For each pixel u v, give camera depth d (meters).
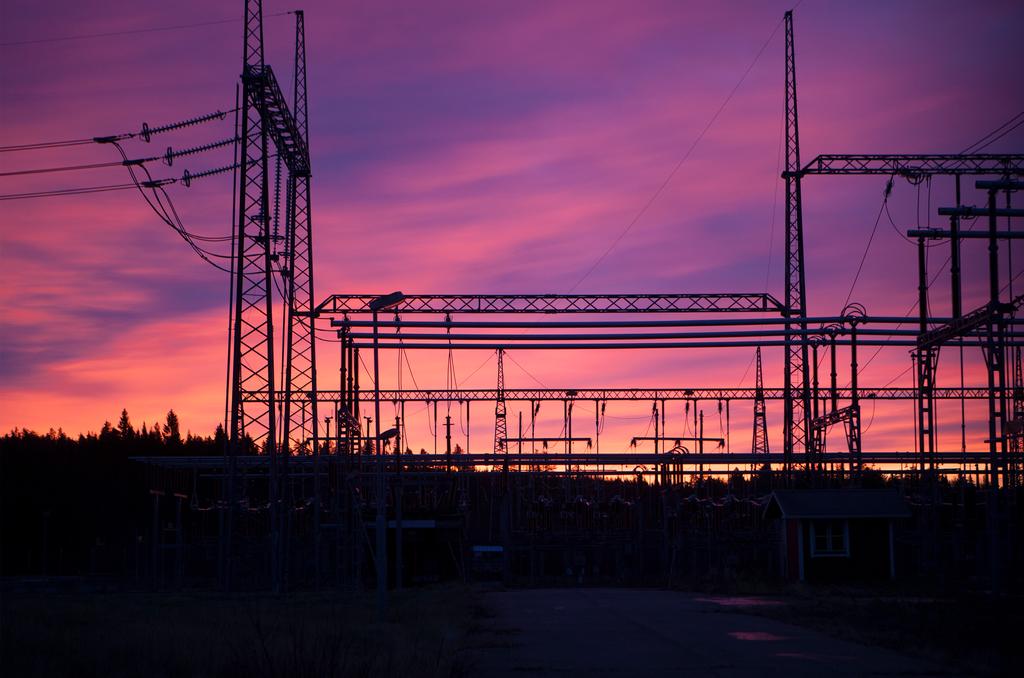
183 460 66.25
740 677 17.88
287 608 36.72
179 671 19.22
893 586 46.88
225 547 55.31
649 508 70.25
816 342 62.09
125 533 116.50
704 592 46.41
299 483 75.69
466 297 62.28
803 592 43.22
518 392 64.00
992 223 44.66
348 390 61.25
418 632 25.84
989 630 25.61
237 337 51.28
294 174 59.38
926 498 58.78
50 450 130.88
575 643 23.39
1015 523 48.28
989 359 42.69
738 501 64.69
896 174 59.00
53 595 47.25
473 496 78.19
